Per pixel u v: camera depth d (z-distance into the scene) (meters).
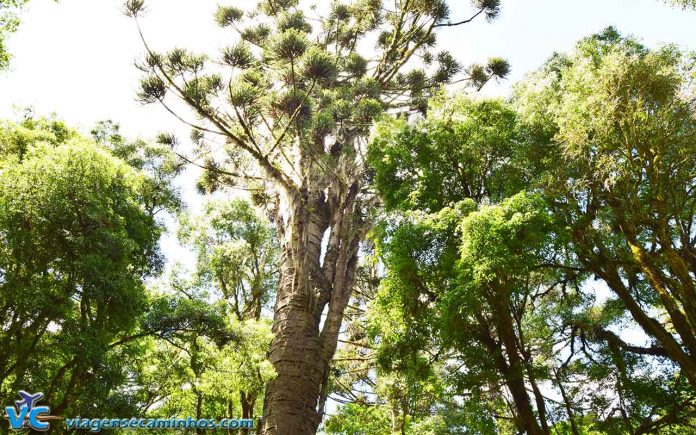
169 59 19.27
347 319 26.31
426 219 14.51
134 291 14.92
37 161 13.77
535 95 15.65
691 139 12.13
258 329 16.17
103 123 21.77
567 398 14.91
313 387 18.42
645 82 12.12
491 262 12.41
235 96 19.58
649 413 14.72
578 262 15.55
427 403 21.08
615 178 12.87
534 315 16.42
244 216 24.02
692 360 12.41
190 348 16.16
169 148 22.27
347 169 23.36
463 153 15.83
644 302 15.89
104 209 14.66
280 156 25.14
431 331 15.52
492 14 28.00
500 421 17.73
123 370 16.23
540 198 13.41
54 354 13.61
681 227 12.96
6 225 13.13
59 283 13.95
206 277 23.12
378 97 25.27
